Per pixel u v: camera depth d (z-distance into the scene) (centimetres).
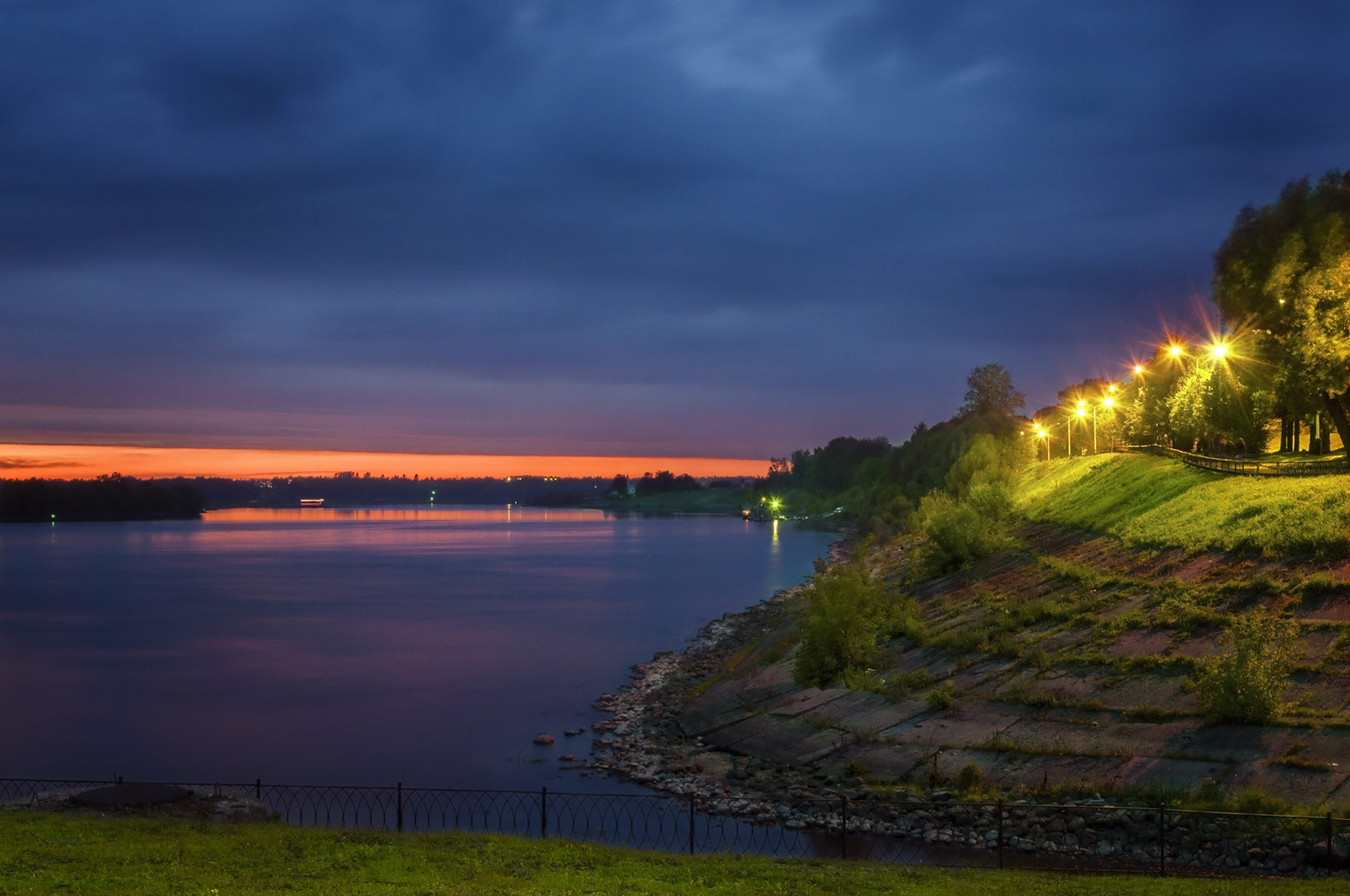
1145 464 8556
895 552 11650
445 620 10431
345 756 4881
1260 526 5162
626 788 4016
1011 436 16488
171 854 2136
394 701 6256
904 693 4506
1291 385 6259
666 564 18225
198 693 6625
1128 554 5931
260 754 4969
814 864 2319
